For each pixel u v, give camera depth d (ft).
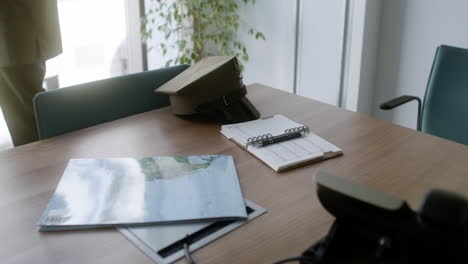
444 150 4.06
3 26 6.77
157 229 2.91
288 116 4.98
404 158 3.91
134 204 3.17
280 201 3.26
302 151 4.00
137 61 10.74
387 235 2.01
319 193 2.19
